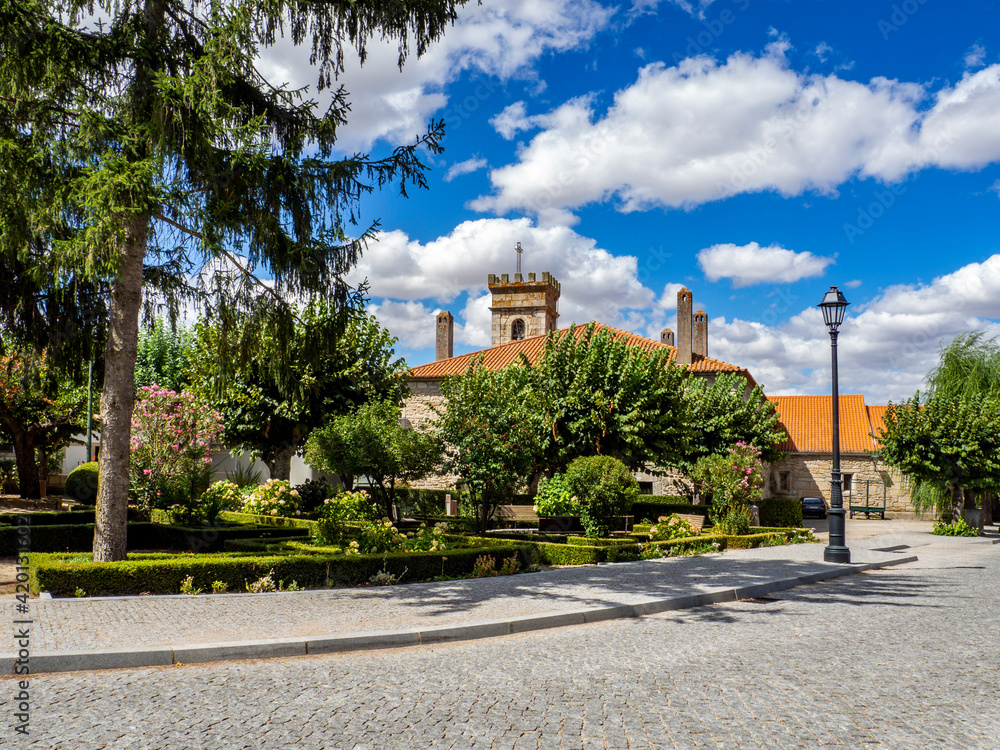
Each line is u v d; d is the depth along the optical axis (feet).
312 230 34.88
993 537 76.38
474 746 13.55
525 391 67.67
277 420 80.07
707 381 105.50
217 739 13.65
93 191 26.71
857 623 26.81
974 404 79.51
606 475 52.19
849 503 129.29
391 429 59.21
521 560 39.60
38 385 42.80
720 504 62.34
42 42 28.14
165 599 27.14
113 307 32.96
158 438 56.18
